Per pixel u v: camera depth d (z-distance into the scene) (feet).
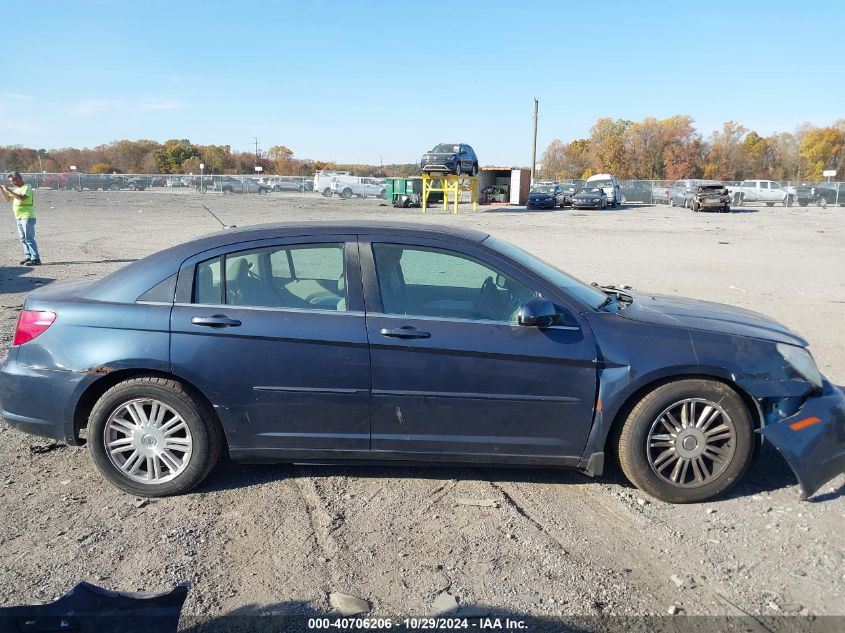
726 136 288.30
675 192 160.25
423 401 12.84
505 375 12.71
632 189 184.55
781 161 298.15
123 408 13.16
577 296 13.52
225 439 13.55
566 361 12.64
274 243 13.50
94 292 13.62
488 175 168.45
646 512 12.73
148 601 9.23
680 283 40.42
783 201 166.30
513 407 12.80
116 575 10.65
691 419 12.83
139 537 11.78
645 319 13.30
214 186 204.44
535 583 10.48
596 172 299.99
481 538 11.77
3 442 15.88
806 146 293.02
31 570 10.77
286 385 12.89
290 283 13.34
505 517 12.50
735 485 13.34
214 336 12.87
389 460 13.34
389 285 13.26
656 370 12.55
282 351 12.82
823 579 10.57
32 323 13.51
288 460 13.48
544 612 9.78
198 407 13.07
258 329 12.84
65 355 13.16
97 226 78.95
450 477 14.16
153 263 13.58
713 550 11.40
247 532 11.96
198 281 13.35
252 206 130.31
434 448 13.10
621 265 49.08
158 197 165.27
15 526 12.14
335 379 12.83
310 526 12.17
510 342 12.71
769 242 69.82
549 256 54.80
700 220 108.58
